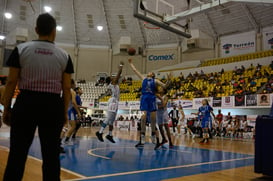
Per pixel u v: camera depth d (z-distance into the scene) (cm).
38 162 367
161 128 633
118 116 2148
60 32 2472
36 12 2286
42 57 175
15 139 166
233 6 1905
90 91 2400
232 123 1348
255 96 1344
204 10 730
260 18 1894
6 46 2366
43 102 170
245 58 1938
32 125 170
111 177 284
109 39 2534
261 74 1639
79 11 2345
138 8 709
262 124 313
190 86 1888
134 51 616
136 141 797
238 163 429
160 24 771
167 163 401
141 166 364
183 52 2350
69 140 628
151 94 595
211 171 347
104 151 518
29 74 172
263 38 1923
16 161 164
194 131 1295
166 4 786
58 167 176
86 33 2503
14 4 2227
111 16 2362
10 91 170
